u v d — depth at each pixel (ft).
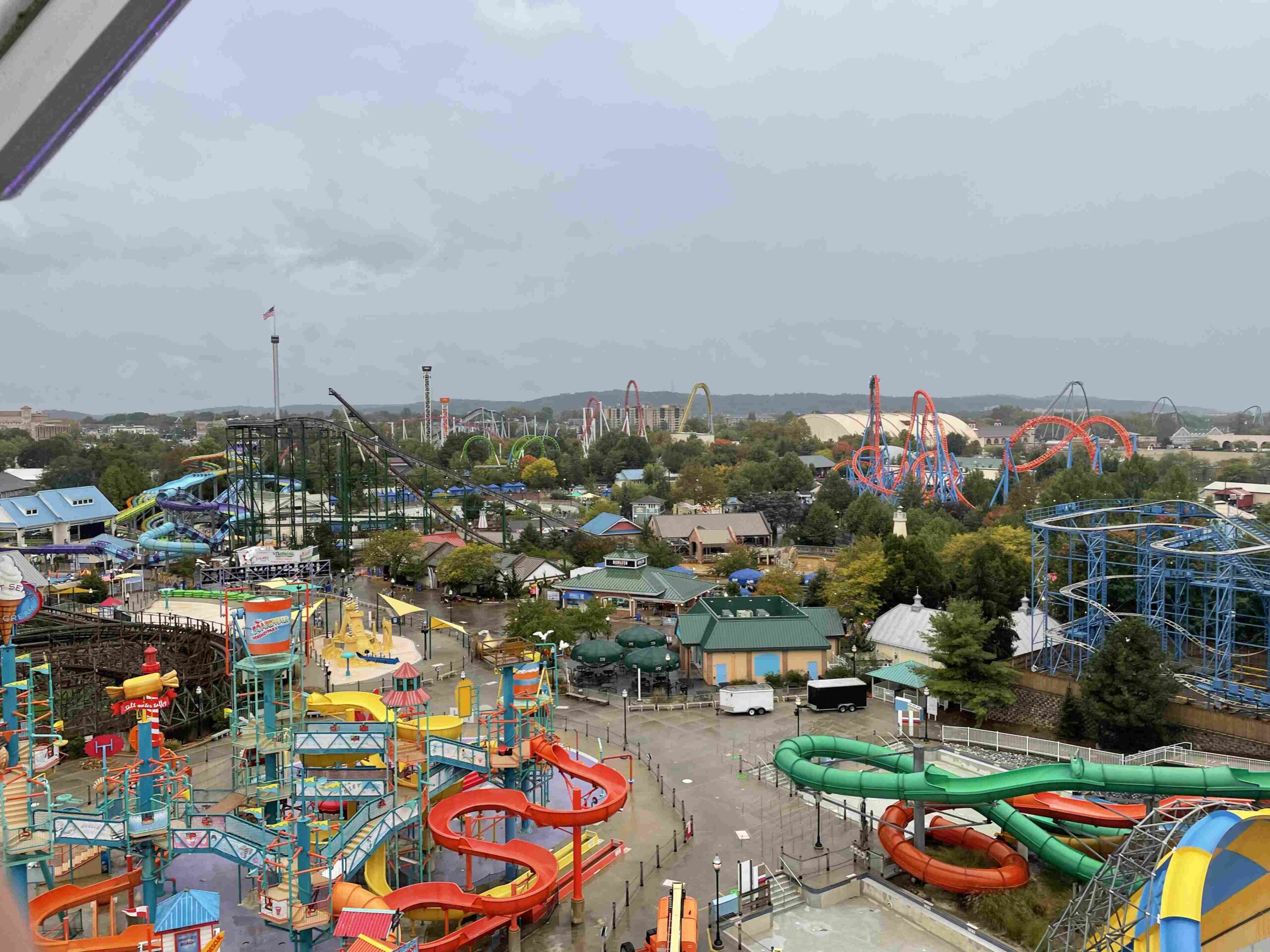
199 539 580.71
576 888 177.58
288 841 161.68
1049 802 196.13
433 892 162.40
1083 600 304.91
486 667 343.87
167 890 187.42
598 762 253.65
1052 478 596.70
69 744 256.32
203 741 269.64
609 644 328.49
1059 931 164.14
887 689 313.73
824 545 612.70
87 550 519.60
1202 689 267.80
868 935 173.47
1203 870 134.92
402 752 200.64
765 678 325.01
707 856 203.10
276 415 577.84
